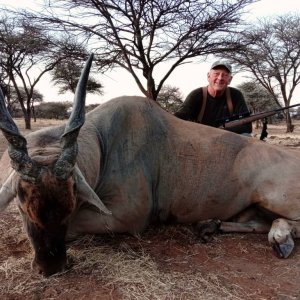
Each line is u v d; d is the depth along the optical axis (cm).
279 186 383
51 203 262
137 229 371
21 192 266
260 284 295
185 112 533
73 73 2033
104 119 365
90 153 334
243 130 538
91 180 333
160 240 370
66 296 272
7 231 383
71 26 1388
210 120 541
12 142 260
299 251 356
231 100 544
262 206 388
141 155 370
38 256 279
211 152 393
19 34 1664
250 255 345
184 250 350
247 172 389
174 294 277
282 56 2817
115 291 279
